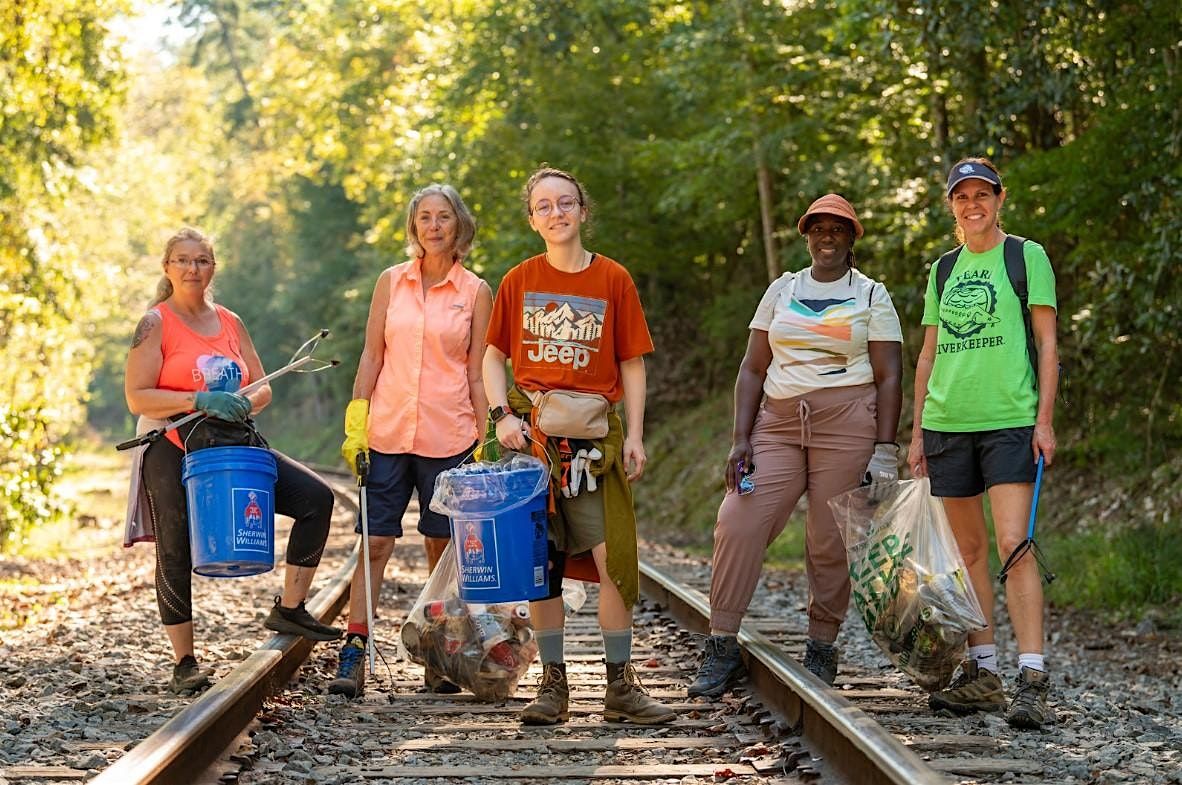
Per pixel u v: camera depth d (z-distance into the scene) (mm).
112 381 86375
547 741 5254
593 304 5492
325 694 6242
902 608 5797
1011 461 5570
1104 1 12562
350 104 34062
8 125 21016
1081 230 13305
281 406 66500
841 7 15250
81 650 7602
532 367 5527
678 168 22641
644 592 10531
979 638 5914
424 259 6438
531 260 5602
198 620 8805
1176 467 13570
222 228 63844
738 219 23609
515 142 25906
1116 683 8289
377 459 6371
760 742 5191
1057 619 11422
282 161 43531
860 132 19031
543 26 26453
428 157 28000
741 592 6148
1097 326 13422
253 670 5523
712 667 6172
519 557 5383
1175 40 12508
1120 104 12969
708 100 21500
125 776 3832
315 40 34719
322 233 51906
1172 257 11812
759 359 6227
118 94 22359
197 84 65000
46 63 21078
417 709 5965
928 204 15148
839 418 6000
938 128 16062
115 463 59781
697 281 28172
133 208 35250
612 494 5492
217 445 5879
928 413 5812
